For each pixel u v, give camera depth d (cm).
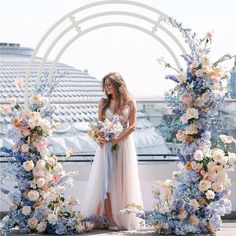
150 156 707
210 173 542
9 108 573
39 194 570
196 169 544
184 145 555
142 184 662
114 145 582
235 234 542
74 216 570
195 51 548
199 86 542
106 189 568
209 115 548
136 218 576
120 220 579
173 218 546
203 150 547
